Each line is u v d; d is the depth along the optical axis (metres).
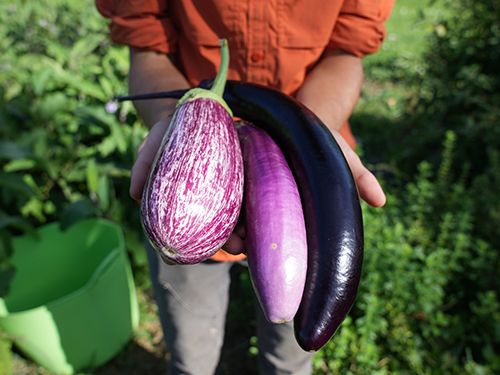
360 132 4.39
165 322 1.50
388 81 5.53
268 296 0.68
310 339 0.65
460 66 3.65
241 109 0.97
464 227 2.42
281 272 0.68
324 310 0.65
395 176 3.71
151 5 1.21
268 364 1.53
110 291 2.20
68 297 2.01
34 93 3.10
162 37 1.24
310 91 1.16
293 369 1.49
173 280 1.37
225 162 0.76
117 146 2.69
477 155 3.42
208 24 1.16
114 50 3.39
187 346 1.52
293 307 0.67
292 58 1.17
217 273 1.43
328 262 0.67
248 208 0.76
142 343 2.50
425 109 3.96
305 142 0.79
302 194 0.76
